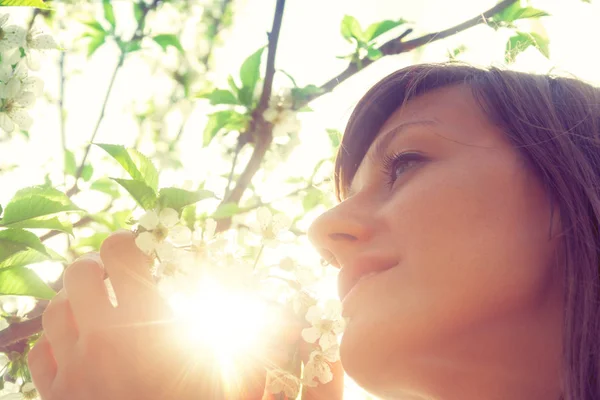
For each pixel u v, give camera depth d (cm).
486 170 37
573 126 40
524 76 43
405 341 35
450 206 36
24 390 58
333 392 50
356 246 38
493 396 35
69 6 118
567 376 34
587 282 35
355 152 47
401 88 45
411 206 37
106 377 42
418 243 36
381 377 36
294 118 77
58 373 43
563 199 37
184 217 54
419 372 36
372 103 46
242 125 78
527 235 36
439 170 38
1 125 56
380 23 83
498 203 36
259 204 89
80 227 79
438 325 35
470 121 40
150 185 48
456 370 35
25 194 54
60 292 46
